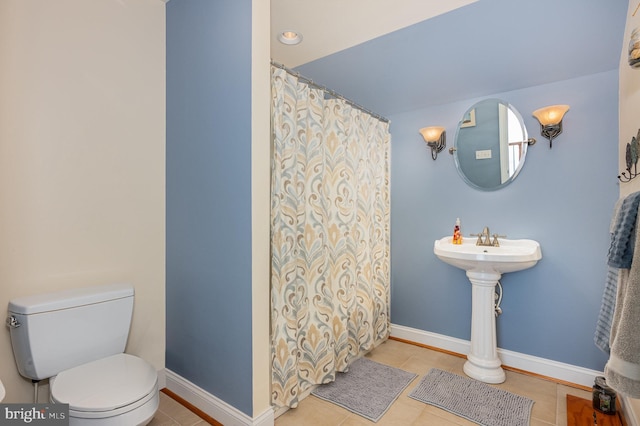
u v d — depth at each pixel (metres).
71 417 1.19
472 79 2.22
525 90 2.25
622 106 1.82
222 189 1.64
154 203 1.96
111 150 1.78
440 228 2.62
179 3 1.89
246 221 1.53
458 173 2.52
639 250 0.94
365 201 2.45
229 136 1.60
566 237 2.12
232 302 1.60
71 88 1.62
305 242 1.95
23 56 1.47
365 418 1.74
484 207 2.42
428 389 2.02
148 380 1.38
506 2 1.56
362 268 2.41
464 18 1.70
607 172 1.98
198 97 1.77
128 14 1.83
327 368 2.00
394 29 1.83
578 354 2.08
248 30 1.51
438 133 2.56
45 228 1.55
